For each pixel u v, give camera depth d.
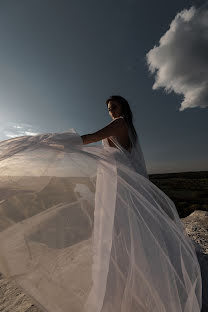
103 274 0.81
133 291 0.92
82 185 0.97
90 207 0.94
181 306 0.96
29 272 0.69
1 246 0.69
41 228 0.78
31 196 0.83
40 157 0.97
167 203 1.44
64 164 0.98
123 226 1.06
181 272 1.08
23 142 1.09
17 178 0.86
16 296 1.52
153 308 0.89
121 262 0.98
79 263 0.78
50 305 0.68
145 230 1.07
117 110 1.88
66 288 0.72
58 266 0.75
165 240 1.16
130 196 1.16
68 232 0.82
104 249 0.86
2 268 0.67
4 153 0.96
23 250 0.72
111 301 0.89
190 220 4.51
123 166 1.32
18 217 0.76
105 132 1.53
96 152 1.38
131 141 1.74
